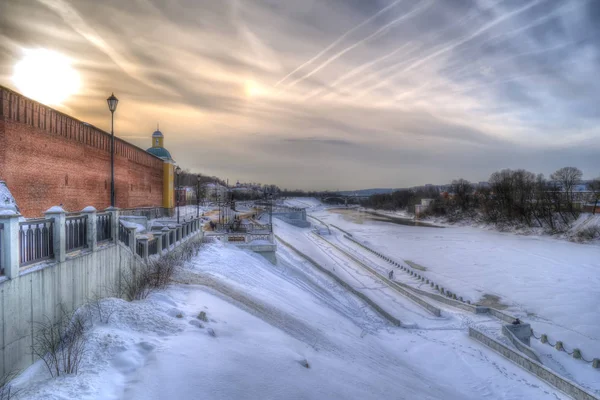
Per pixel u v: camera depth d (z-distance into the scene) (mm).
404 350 17375
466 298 30469
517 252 52875
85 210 9523
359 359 11336
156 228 17781
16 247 6508
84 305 8258
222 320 9297
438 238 69688
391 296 28406
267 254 27703
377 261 44656
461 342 18734
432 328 21359
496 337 19469
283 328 11133
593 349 20219
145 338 6883
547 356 18703
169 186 48406
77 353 6062
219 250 22938
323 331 13328
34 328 6957
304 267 34094
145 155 40688
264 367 7016
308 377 7312
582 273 39312
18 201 19422
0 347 6020
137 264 13039
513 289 33156
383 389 8672
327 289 27641
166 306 8812
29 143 20281
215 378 6078
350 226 95562
